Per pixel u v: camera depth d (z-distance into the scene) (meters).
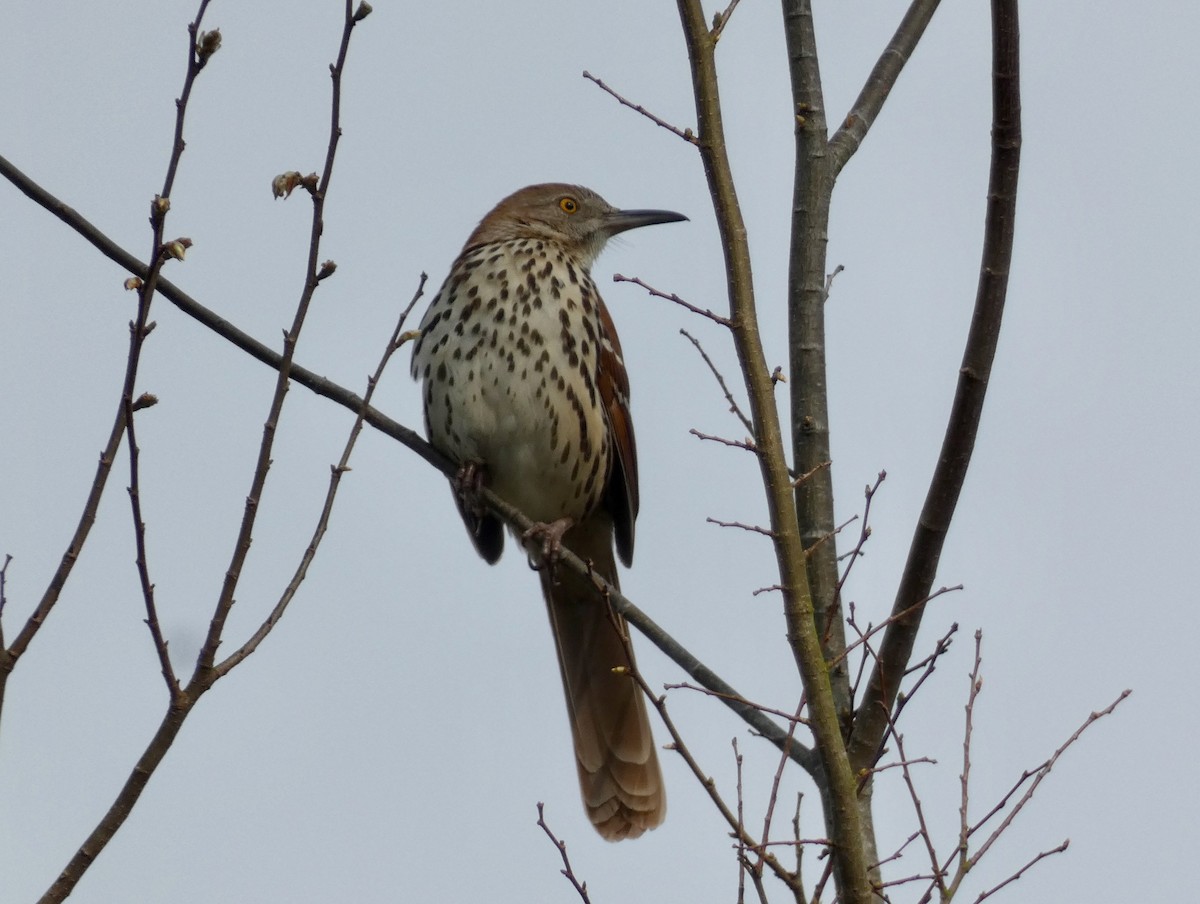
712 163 7.79
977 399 8.77
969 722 8.88
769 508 7.73
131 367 6.82
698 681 9.60
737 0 7.93
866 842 8.91
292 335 7.24
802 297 10.23
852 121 11.25
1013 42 8.54
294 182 7.38
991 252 8.70
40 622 6.74
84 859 6.55
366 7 7.46
